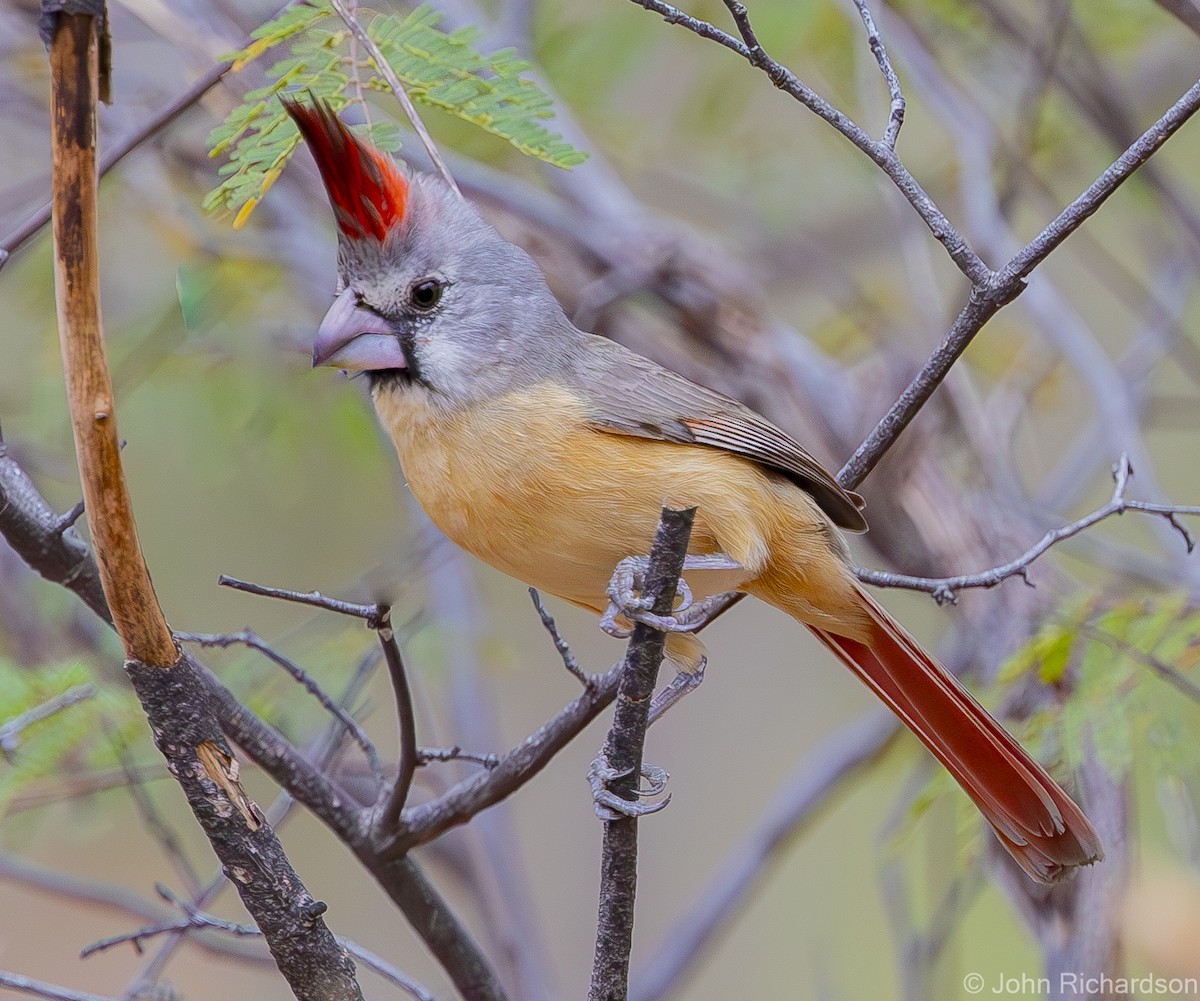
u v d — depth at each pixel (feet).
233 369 36.22
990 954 35.88
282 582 39.19
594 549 23.17
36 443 35.01
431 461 23.16
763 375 36.78
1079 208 21.01
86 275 16.69
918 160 43.83
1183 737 24.88
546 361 23.44
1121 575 33.30
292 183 37.11
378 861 24.02
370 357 23.08
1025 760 25.18
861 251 44.98
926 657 25.57
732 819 45.96
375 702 31.83
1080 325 36.24
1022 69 38.24
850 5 35.65
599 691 23.31
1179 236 37.24
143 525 39.32
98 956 41.24
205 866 40.73
